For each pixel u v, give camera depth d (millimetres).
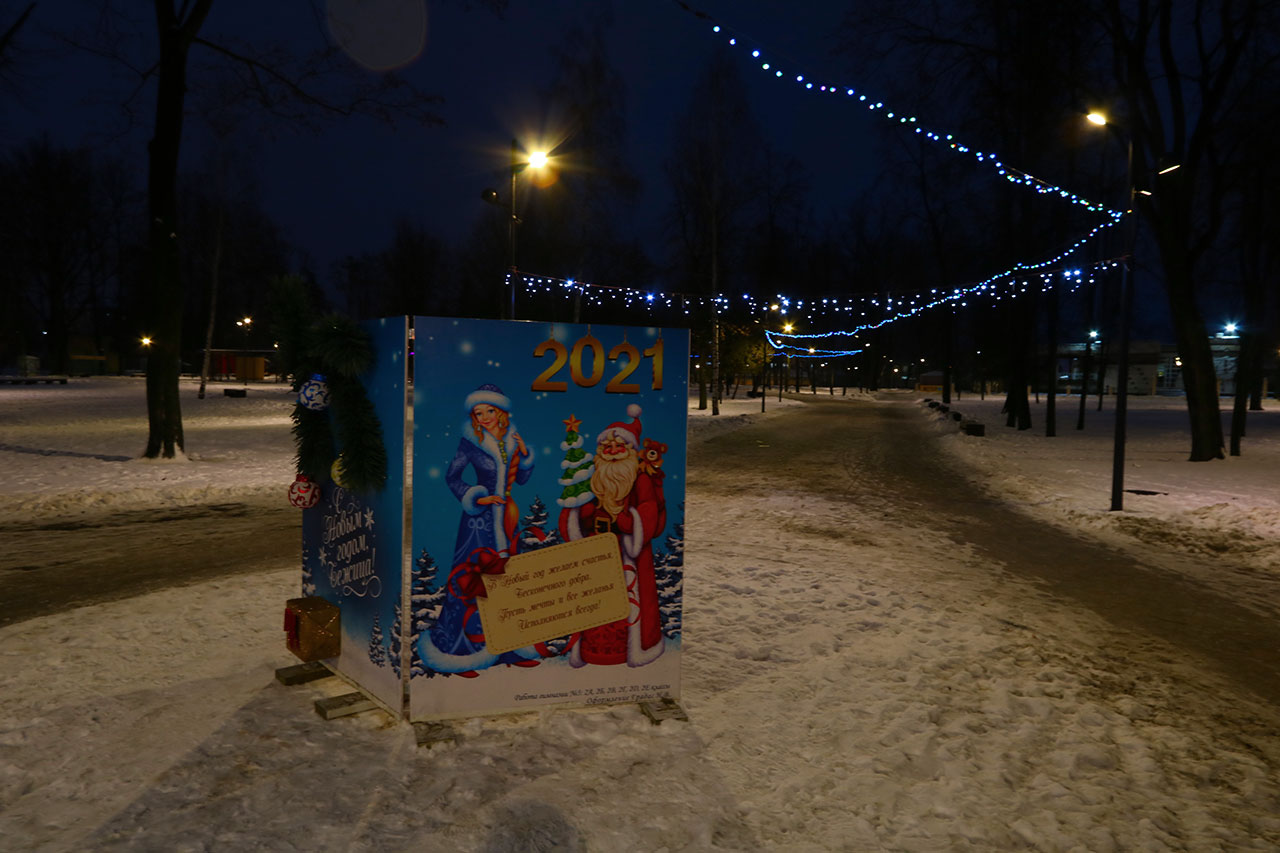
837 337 78625
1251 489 14312
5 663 4641
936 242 40844
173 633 5242
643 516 4129
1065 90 19594
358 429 3889
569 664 4031
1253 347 25672
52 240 62406
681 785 3400
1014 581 7895
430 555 3730
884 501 13102
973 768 3713
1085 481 15539
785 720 4156
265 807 3062
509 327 3797
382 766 3414
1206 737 4258
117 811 3023
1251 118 19234
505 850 2834
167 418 14805
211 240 53094
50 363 67562
